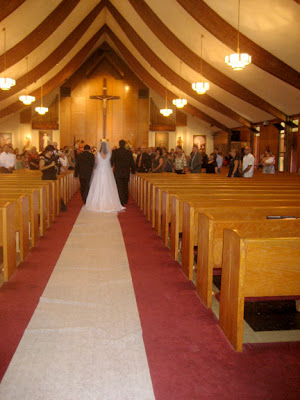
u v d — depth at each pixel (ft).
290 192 18.48
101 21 57.36
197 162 37.29
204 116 69.36
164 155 39.75
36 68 50.96
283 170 52.34
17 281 12.06
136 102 78.48
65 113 76.95
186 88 56.34
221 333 8.80
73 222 22.07
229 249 8.41
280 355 7.88
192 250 12.14
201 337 8.60
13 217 12.67
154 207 20.29
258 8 30.14
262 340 8.57
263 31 32.81
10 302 10.42
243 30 34.06
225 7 32.22
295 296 8.68
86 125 77.46
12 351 7.86
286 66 35.88
